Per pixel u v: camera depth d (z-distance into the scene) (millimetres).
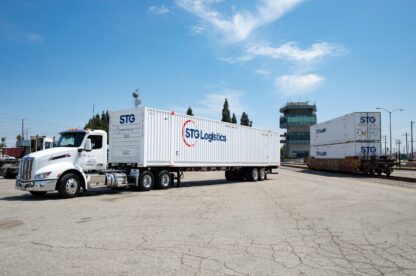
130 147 17781
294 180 26375
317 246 6816
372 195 15805
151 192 16891
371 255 6238
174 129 19203
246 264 5672
